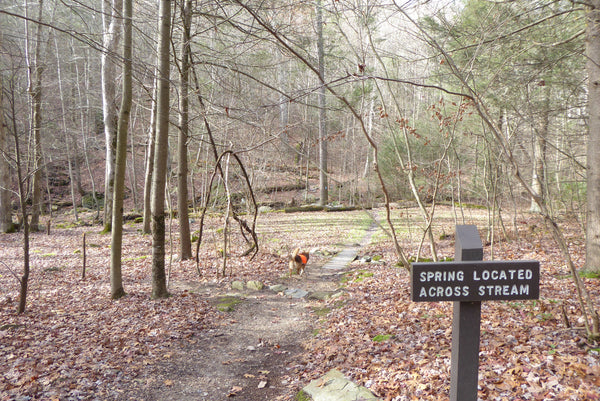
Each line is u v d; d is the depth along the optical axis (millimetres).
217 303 9547
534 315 6598
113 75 20656
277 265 13461
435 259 8781
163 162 9469
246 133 16953
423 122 21250
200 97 10992
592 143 8336
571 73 9812
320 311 9008
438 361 5422
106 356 6551
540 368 4789
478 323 3232
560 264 10016
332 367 6000
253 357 6816
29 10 20172
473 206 26656
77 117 32250
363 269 12586
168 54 9219
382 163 23828
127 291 10414
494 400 4371
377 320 7582
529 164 12938
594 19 7566
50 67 23141
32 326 7844
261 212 27016
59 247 17422
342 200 31875
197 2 11406
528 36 8922
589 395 4117
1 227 21094
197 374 6195
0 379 5625
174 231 20422
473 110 10242
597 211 8430
